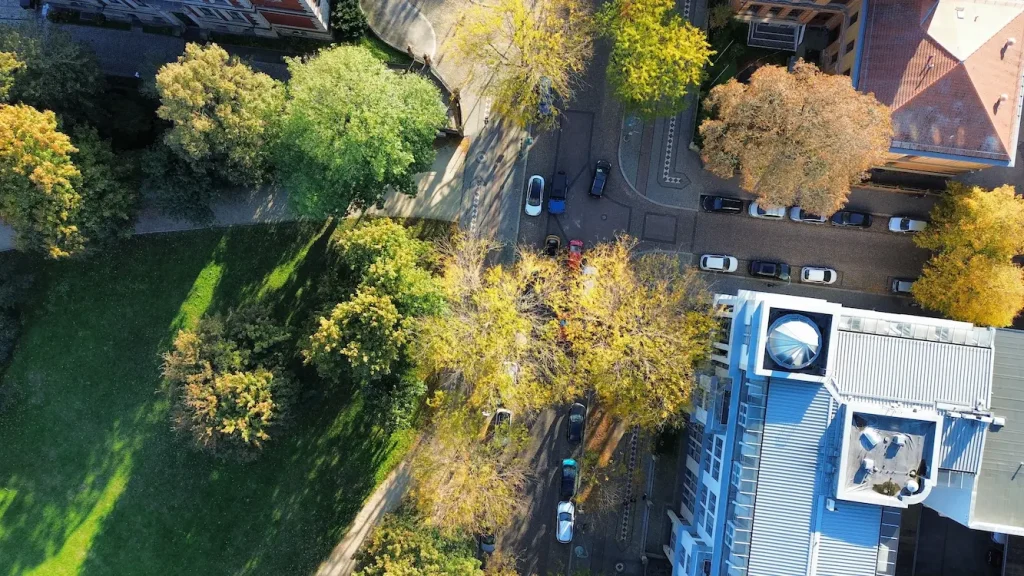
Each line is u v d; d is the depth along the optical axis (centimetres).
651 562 6153
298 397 5769
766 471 4894
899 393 4872
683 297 5588
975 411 4900
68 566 6178
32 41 5006
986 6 5219
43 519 6191
